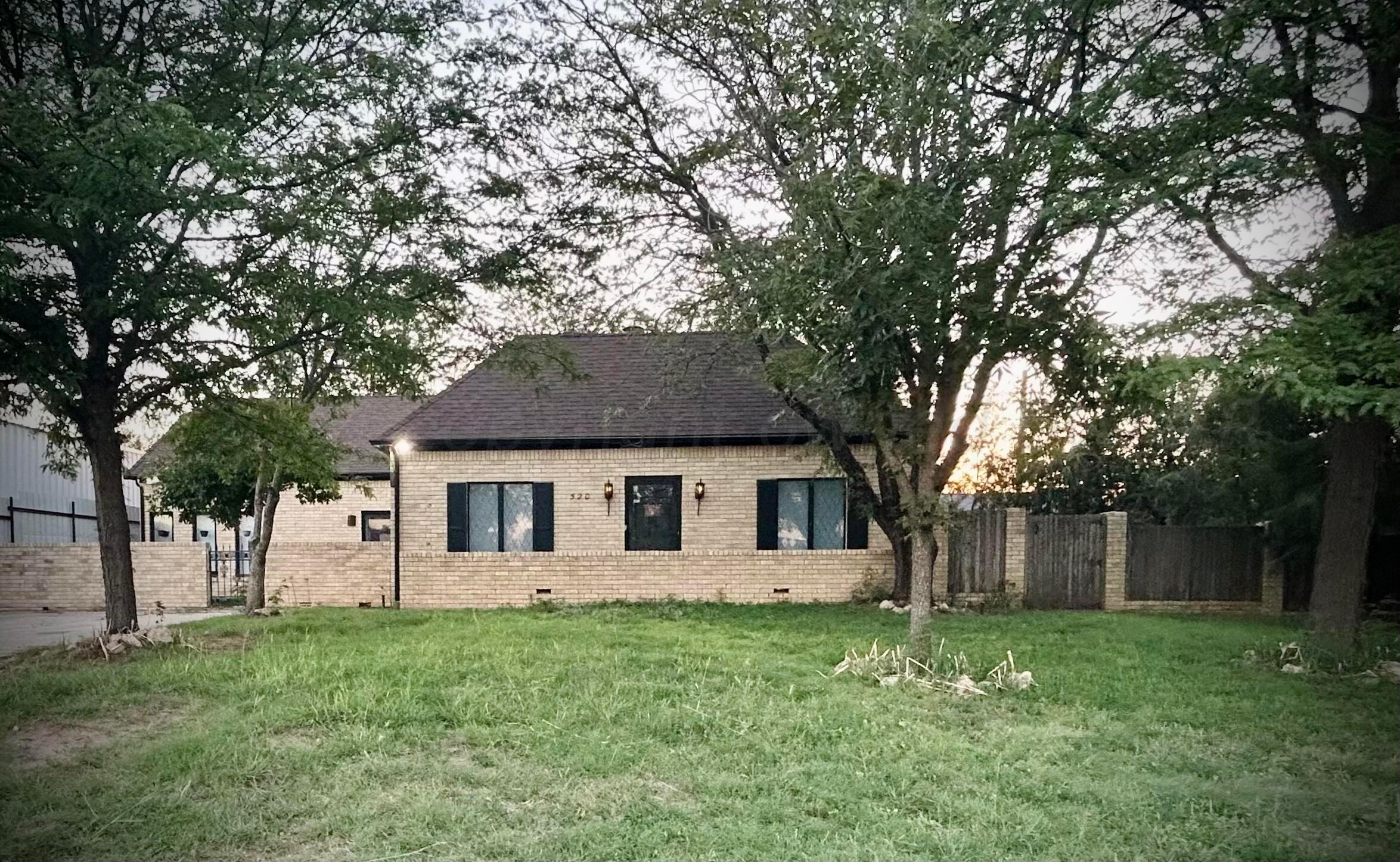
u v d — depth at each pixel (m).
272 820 4.14
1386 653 8.76
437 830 4.03
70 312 8.09
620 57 11.16
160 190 7.04
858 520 14.86
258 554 13.28
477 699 6.29
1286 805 4.45
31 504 16.77
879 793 4.57
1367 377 6.63
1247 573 14.22
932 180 7.23
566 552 15.28
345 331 9.16
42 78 6.89
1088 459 19.00
